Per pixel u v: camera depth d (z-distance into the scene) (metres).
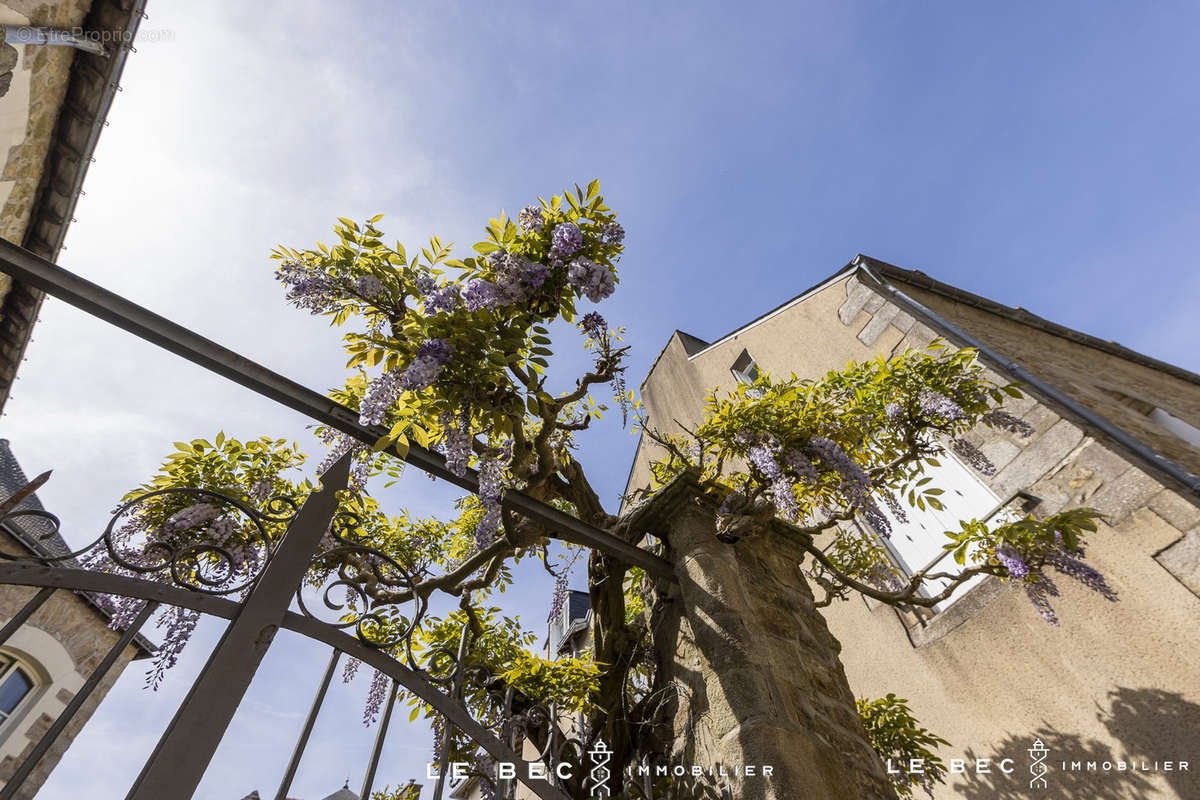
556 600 3.91
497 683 3.68
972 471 5.11
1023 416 4.77
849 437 4.08
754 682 2.43
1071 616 4.19
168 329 2.20
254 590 1.91
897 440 4.40
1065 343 8.00
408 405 2.56
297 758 1.65
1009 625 4.52
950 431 4.37
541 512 2.86
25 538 6.90
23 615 1.48
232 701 1.69
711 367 9.39
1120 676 3.83
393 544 4.62
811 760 2.29
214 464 3.43
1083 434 4.37
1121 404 5.76
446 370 2.64
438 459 2.71
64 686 7.58
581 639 9.33
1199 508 3.71
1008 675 4.42
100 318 2.14
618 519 3.76
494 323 2.71
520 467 3.06
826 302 7.10
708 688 2.61
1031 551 3.88
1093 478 4.24
